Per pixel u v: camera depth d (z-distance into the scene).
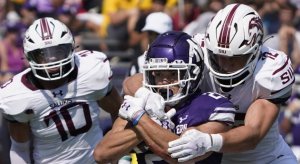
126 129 13.84
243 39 14.16
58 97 16.69
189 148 12.90
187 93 14.05
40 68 16.16
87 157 17.36
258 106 14.66
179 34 14.22
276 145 16.31
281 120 27.25
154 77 14.07
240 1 31.31
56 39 16.17
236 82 14.63
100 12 35.00
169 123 13.83
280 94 14.91
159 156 13.84
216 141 13.19
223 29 14.20
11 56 31.08
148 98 13.59
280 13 32.12
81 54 17.23
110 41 33.03
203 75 14.77
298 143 26.55
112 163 15.05
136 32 30.98
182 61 13.86
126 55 32.12
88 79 16.86
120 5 33.66
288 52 31.50
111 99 17.78
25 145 17.48
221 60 14.38
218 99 14.09
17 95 16.59
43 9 32.66
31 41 16.23
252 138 13.91
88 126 17.14
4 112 16.73
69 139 17.06
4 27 34.47
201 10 33.91
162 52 13.87
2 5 35.25
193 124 13.90
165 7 33.25
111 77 17.27
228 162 16.17
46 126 16.88
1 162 26.39
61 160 17.30
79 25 32.84
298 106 26.64
